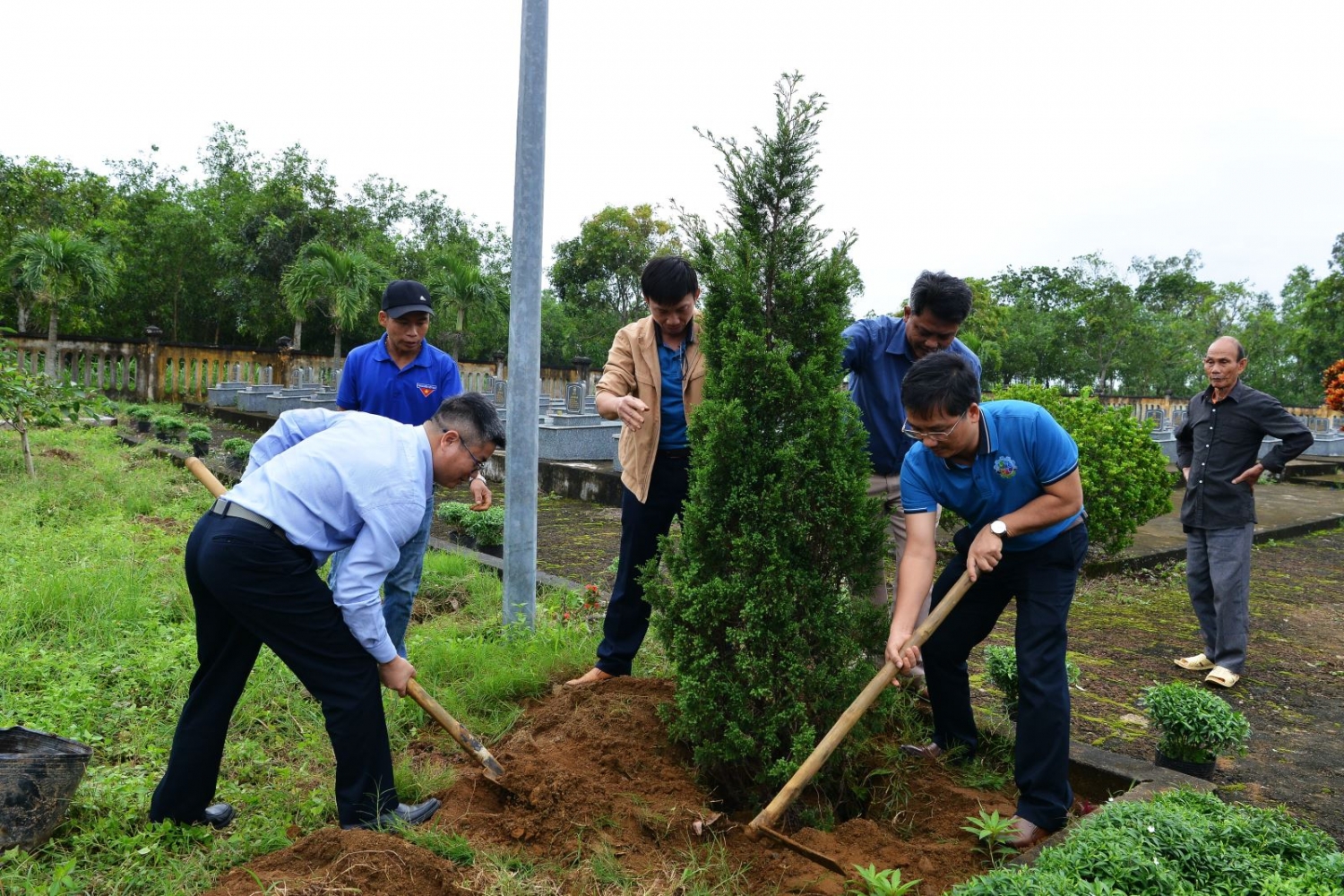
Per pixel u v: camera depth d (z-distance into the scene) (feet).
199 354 67.46
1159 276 191.72
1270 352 154.61
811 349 9.52
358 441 8.46
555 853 8.16
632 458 11.80
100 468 29.30
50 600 14.29
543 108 13.87
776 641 9.12
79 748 8.35
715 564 9.52
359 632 8.15
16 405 26.30
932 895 7.64
